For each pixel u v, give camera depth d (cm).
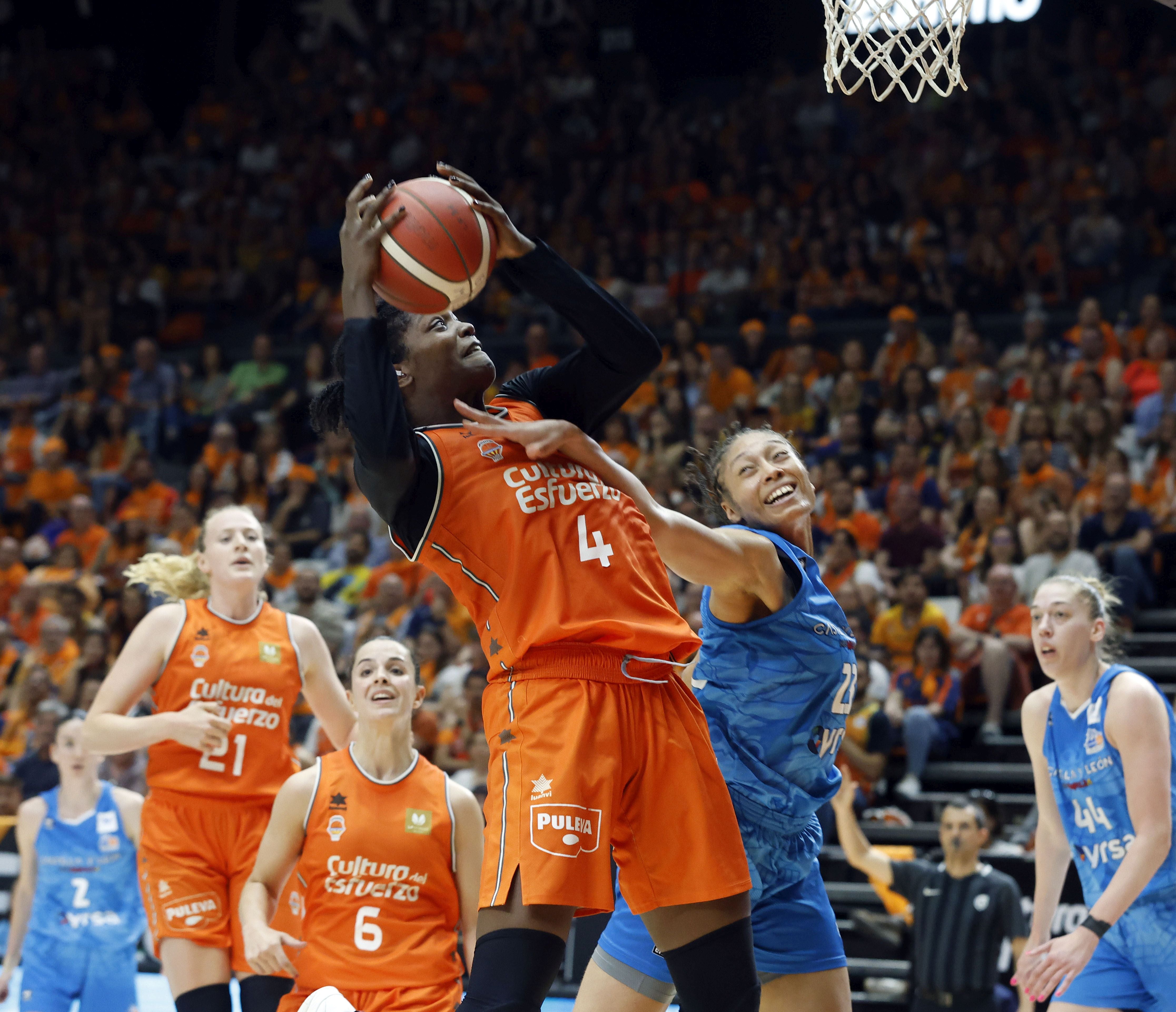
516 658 279
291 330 1931
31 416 1711
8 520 1562
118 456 1672
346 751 468
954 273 1593
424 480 284
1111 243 1571
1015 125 1800
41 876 697
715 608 350
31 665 1227
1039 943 468
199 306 2033
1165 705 441
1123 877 414
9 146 2298
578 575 280
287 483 1499
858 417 1351
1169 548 1105
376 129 2159
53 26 2428
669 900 282
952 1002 692
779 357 1528
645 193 1966
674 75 2208
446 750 1009
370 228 277
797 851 362
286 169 2180
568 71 2183
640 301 1752
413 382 302
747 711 348
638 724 280
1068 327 1500
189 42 2405
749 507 375
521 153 2048
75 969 688
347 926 440
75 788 703
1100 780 445
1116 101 1766
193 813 490
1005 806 918
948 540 1166
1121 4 1888
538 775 271
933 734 970
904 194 1759
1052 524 1057
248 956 430
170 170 2238
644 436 1386
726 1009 282
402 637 1151
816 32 2139
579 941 833
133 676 502
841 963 369
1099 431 1190
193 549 1402
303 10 2386
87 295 1986
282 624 526
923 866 716
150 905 486
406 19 2350
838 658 346
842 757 930
